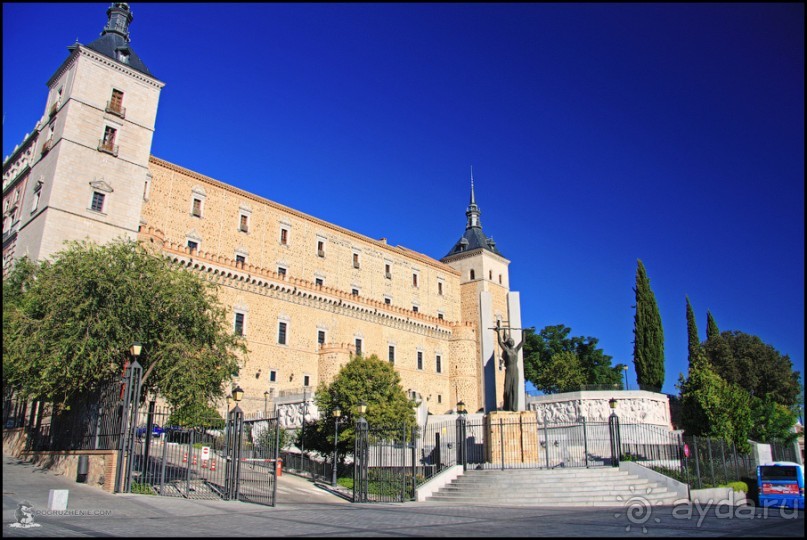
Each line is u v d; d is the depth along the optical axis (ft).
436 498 78.28
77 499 57.36
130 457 65.26
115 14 170.81
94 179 150.20
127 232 153.58
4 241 159.84
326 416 118.42
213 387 90.33
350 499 82.64
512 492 74.69
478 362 263.70
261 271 191.42
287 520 50.21
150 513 51.83
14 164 177.78
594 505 70.33
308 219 224.94
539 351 257.96
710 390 104.78
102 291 82.64
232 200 200.54
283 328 196.54
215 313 95.35
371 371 120.88
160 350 83.10
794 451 136.98
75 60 154.71
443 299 276.62
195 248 185.98
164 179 182.29
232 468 69.97
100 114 154.51
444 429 148.05
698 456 85.15
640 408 132.57
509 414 93.66
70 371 75.41
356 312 222.48
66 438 81.00
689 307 201.16
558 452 121.90
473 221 308.19
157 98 168.35
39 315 84.53
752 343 196.54
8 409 103.55
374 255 249.14
